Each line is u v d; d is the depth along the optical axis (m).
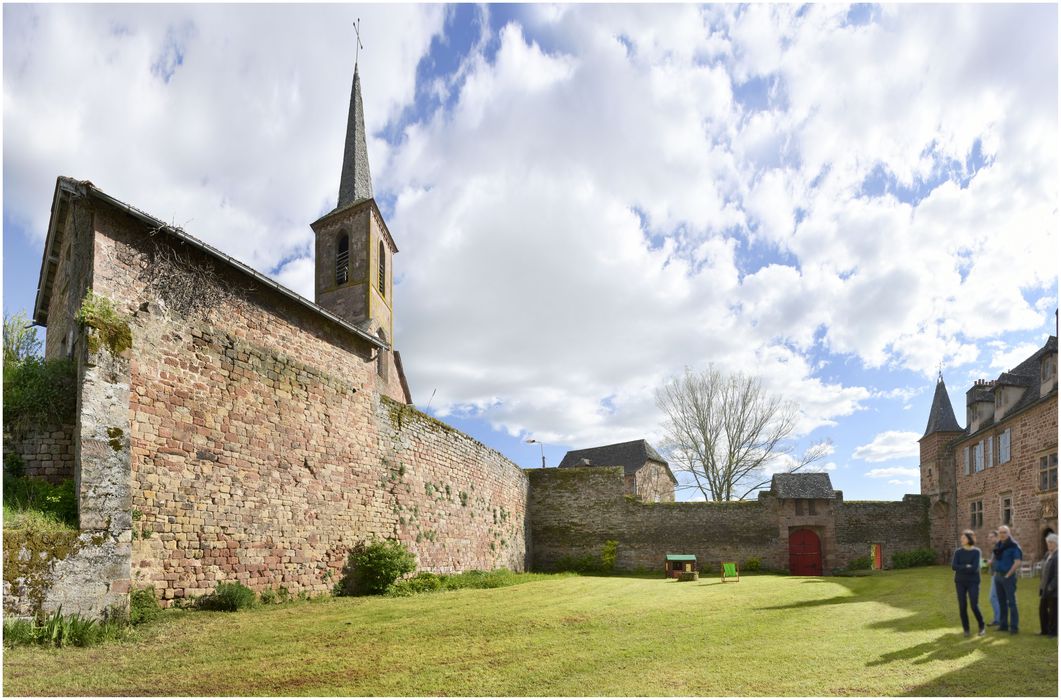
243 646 7.62
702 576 23.48
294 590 11.95
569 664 6.98
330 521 13.21
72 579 7.66
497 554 22.83
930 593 14.20
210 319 10.76
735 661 7.09
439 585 15.59
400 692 5.92
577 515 28.47
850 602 12.84
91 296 8.92
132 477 9.00
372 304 26.84
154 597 9.03
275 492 11.74
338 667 6.78
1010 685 5.90
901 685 5.97
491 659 7.21
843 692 5.79
